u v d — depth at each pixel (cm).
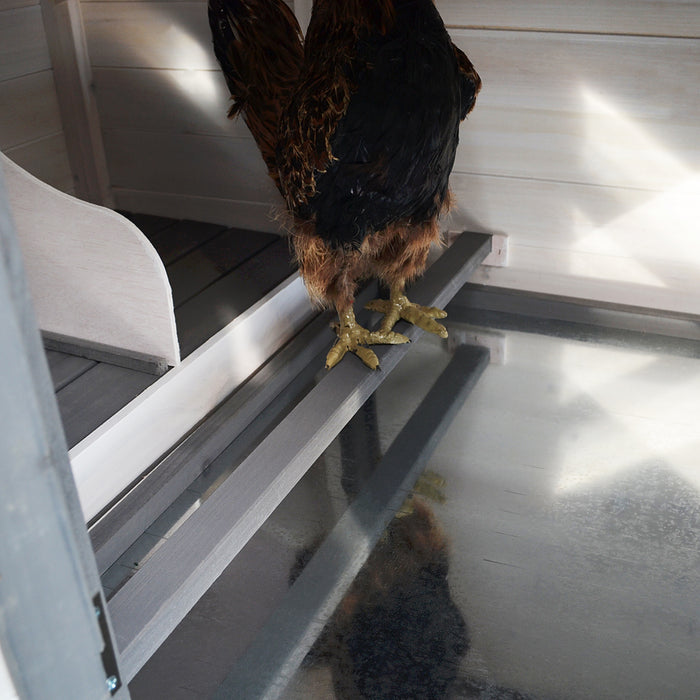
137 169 262
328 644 135
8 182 162
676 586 144
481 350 224
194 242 246
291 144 150
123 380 169
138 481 166
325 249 162
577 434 187
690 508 163
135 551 154
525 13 202
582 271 231
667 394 201
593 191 218
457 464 179
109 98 253
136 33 238
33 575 54
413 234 171
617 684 125
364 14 140
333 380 169
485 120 221
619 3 192
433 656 132
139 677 130
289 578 150
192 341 184
